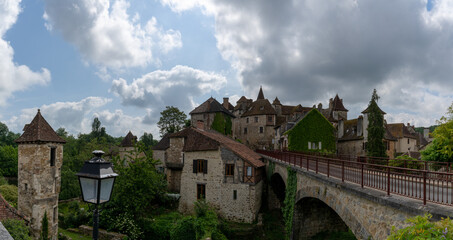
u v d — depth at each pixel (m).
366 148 40.69
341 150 48.75
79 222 27.25
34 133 21.23
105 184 5.98
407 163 16.27
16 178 52.22
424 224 4.96
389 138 44.69
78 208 30.84
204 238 20.14
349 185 10.43
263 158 35.34
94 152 6.26
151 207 28.73
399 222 7.68
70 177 39.69
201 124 36.88
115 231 24.77
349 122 49.88
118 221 24.23
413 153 46.50
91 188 5.91
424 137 62.16
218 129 52.09
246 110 64.94
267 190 31.08
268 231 24.70
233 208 26.38
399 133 52.16
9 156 53.31
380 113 36.88
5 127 72.31
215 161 27.55
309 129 42.97
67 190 38.53
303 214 18.73
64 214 31.16
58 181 22.75
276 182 30.36
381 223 8.45
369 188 9.70
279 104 64.75
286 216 19.91
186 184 29.09
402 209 7.44
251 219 25.64
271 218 27.34
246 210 25.94
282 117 61.69
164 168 41.53
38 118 22.12
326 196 12.81
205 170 27.94
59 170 22.95
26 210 20.91
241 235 23.69
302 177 16.86
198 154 28.66
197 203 24.28
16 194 30.09
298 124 42.88
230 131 56.09
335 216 19.67
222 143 27.56
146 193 26.08
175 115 61.44
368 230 9.13
